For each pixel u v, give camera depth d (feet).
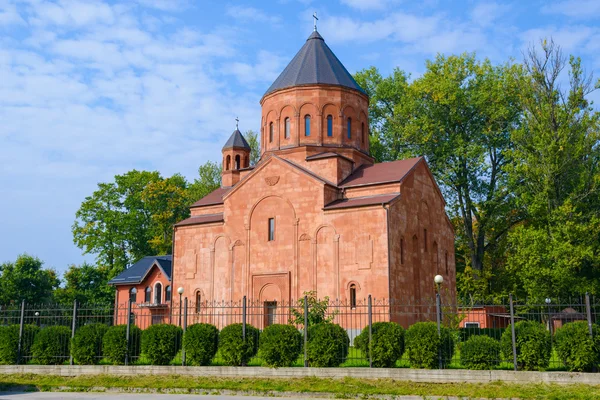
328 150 121.39
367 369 62.28
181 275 126.52
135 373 67.97
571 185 118.62
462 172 151.53
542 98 120.57
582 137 115.34
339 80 125.49
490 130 147.33
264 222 115.34
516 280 142.00
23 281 200.85
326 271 106.11
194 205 133.08
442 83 146.00
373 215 103.14
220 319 117.29
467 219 152.97
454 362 65.77
